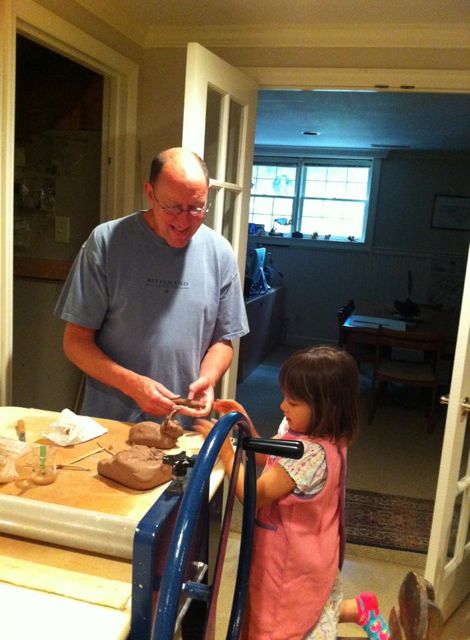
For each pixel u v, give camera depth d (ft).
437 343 13.57
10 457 3.43
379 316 16.10
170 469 3.40
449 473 6.45
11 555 2.85
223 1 7.66
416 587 3.67
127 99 8.94
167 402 4.35
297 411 4.24
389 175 21.94
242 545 3.44
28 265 9.84
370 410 15.15
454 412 6.35
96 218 9.67
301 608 4.11
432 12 7.56
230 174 8.62
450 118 14.70
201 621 3.31
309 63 8.64
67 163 9.62
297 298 23.53
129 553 2.76
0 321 6.84
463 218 21.52
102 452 3.82
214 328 5.52
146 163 9.34
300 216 23.27
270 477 4.06
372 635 4.87
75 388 9.94
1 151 6.51
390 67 8.36
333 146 21.81
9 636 2.34
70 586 2.64
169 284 5.03
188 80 7.02
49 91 9.50
